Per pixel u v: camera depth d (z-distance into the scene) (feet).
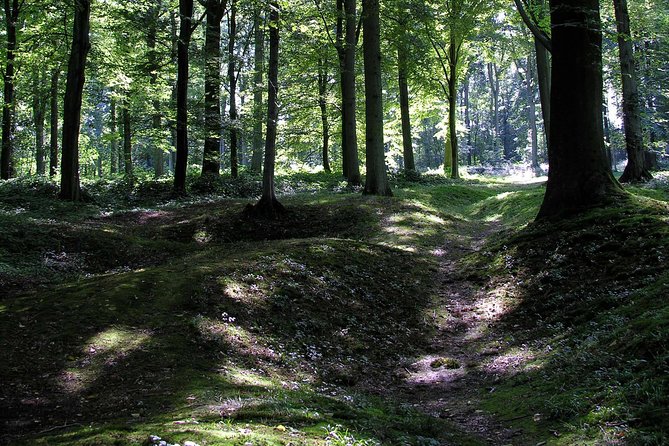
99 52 76.48
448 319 33.63
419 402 22.41
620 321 23.31
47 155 117.60
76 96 63.87
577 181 40.83
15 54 80.48
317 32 83.46
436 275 42.24
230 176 88.22
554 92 42.09
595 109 40.93
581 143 40.91
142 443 12.44
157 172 109.09
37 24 81.00
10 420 15.80
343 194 73.20
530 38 93.66
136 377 19.58
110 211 62.85
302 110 96.32
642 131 74.28
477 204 78.28
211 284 29.66
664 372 16.52
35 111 99.40
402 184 93.20
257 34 88.33
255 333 26.35
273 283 32.53
